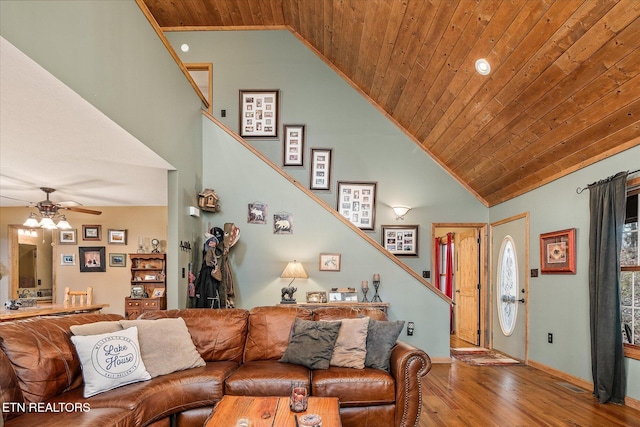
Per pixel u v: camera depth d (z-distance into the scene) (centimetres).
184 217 438
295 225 511
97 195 557
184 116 438
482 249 620
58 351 252
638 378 335
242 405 226
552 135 399
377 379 286
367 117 626
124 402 234
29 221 498
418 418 286
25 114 259
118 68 281
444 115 498
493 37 342
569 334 420
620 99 313
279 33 634
